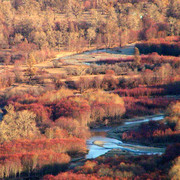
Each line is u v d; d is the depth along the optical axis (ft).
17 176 588.09
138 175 488.85
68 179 499.10
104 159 591.78
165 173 490.08
